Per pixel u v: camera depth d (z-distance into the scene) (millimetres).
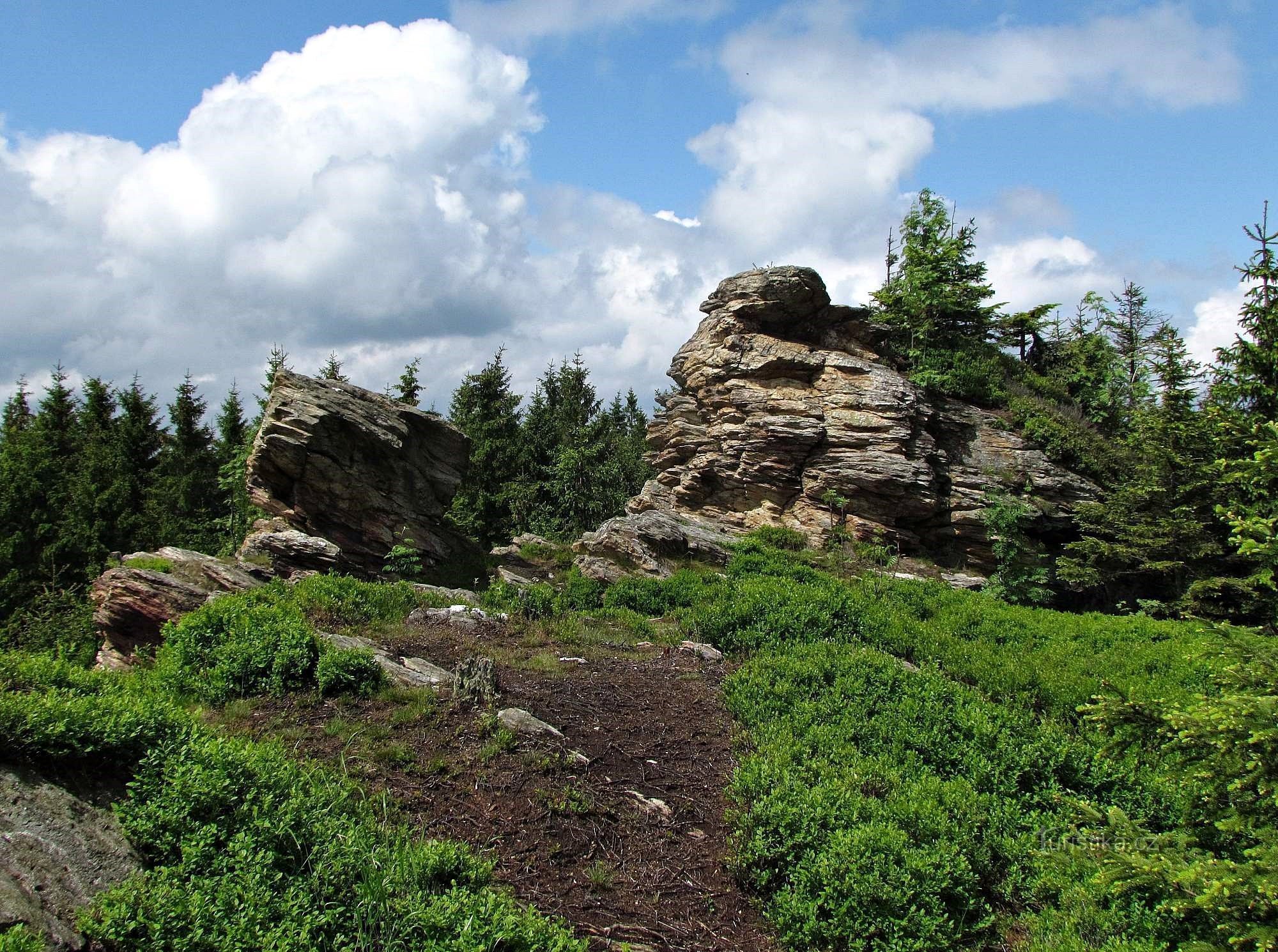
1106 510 23453
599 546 22250
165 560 14766
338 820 5625
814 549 24156
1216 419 14922
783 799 7176
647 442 30234
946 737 9141
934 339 28984
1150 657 13117
